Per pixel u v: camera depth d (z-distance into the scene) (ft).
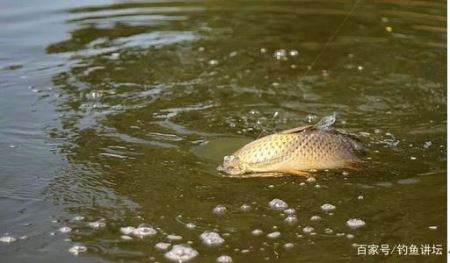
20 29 28.84
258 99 22.94
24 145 18.97
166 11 32.07
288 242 14.55
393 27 30.37
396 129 20.77
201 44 28.02
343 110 22.24
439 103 22.88
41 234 14.61
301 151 17.67
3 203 15.88
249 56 26.89
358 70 25.73
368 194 16.70
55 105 21.81
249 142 19.48
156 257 13.82
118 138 19.60
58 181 17.02
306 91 23.72
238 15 31.86
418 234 15.05
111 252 13.96
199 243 14.38
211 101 22.61
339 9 32.91
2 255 13.78
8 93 22.62
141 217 15.39
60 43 27.53
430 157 18.80
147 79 24.32
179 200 16.21
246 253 14.06
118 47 27.35
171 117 21.22
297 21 31.14
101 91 23.07
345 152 18.16
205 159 18.40
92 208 15.75
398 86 24.30
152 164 18.06
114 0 33.40
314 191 16.78
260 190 16.76
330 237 14.80
